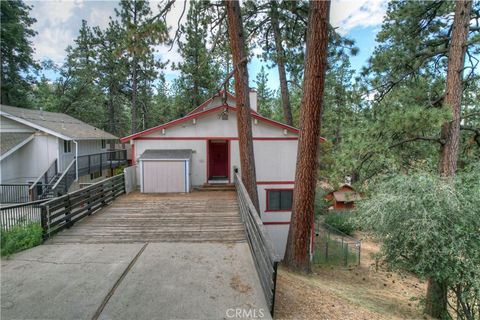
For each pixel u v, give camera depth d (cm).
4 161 1202
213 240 521
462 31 652
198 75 1897
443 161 688
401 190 559
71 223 599
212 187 1002
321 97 680
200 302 324
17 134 1291
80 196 645
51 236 536
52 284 359
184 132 1040
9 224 529
